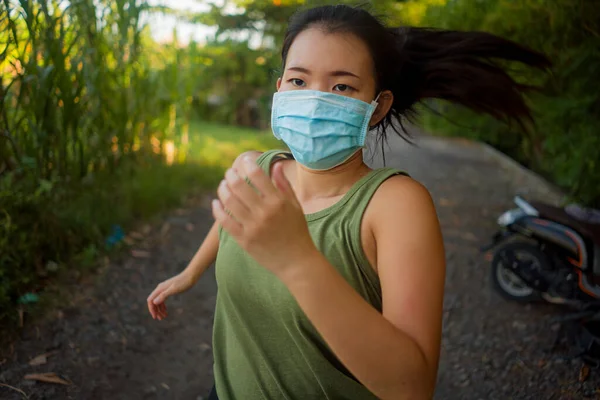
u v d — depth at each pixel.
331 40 1.16
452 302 3.88
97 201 4.40
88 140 4.48
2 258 3.21
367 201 1.12
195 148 7.65
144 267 4.02
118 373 2.79
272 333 1.22
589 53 3.91
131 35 5.26
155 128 5.93
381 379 0.91
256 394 1.32
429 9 5.75
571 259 3.48
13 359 2.76
